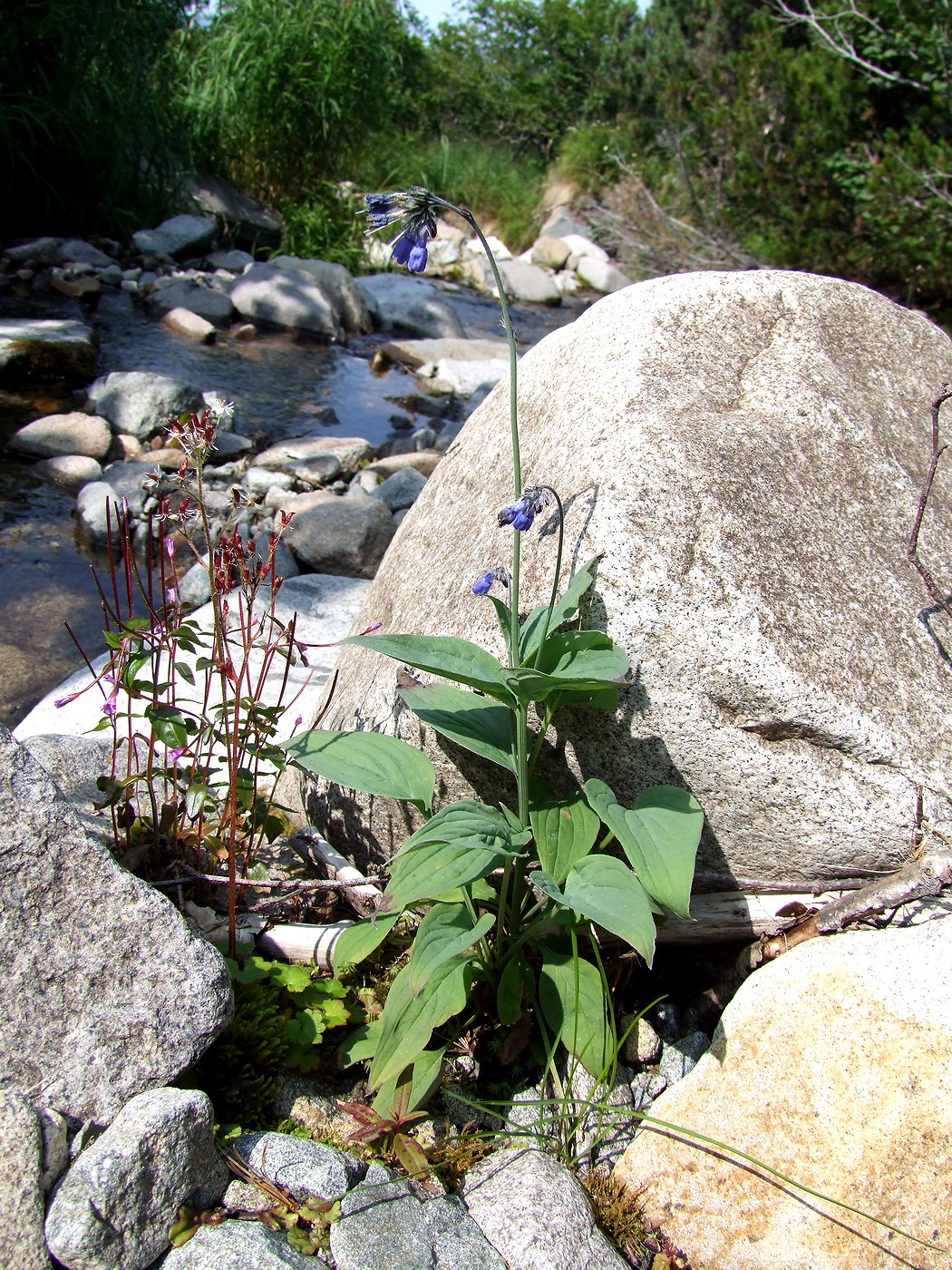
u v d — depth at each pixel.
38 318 7.37
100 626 4.18
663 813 2.02
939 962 1.99
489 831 1.99
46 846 1.83
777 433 2.42
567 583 2.17
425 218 1.95
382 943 2.41
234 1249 1.68
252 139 11.56
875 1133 1.89
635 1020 2.17
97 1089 1.76
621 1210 1.97
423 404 7.88
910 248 7.81
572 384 2.64
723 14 16.53
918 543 2.42
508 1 24.50
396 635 2.03
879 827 2.12
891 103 8.70
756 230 10.00
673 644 2.07
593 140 17.33
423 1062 2.07
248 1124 2.01
